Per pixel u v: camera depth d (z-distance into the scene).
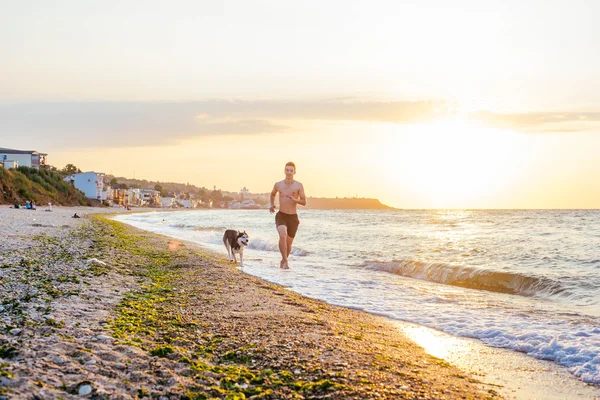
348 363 4.82
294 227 13.95
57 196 83.50
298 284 11.07
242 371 4.46
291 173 13.80
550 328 6.92
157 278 10.26
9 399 3.13
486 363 5.48
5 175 67.75
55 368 3.97
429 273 12.95
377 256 16.94
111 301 7.25
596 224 36.09
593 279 10.87
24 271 9.19
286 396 3.90
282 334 5.88
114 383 3.82
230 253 15.65
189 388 3.94
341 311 8.15
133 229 31.25
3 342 4.54
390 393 4.02
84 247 15.02
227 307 7.49
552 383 4.80
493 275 11.71
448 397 4.09
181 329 5.90
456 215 68.56
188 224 45.59
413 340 6.42
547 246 18.94
